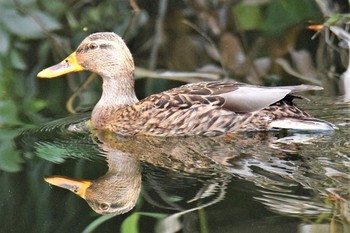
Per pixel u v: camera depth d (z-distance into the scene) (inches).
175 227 390.9
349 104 537.0
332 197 401.4
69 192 441.7
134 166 463.2
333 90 563.8
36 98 588.7
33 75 619.8
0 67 625.0
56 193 441.1
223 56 637.9
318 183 417.4
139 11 710.5
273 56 629.9
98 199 431.8
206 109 505.0
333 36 652.7
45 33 668.7
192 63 629.9
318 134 485.4
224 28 677.9
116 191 436.8
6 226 412.8
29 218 419.5
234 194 414.6
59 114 563.5
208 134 505.7
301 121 490.9
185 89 521.0
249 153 467.2
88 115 560.7
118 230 397.4
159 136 512.1
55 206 427.5
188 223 392.5
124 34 678.5
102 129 532.4
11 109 568.1
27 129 536.1
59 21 687.7
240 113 501.4
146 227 394.3
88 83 617.9
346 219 379.6
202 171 446.6
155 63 631.8
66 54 644.7
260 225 382.3
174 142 498.9
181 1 714.8
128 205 419.5
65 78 625.0
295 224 379.6
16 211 427.5
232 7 699.4
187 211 402.6
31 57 642.2
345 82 576.7
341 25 661.3
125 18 701.3
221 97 507.8
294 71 605.0
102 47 546.0
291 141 478.6
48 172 467.2
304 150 463.5
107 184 445.7
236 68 617.0
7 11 666.8
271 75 601.0
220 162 457.1
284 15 679.7
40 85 609.0
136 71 618.8
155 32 679.7
